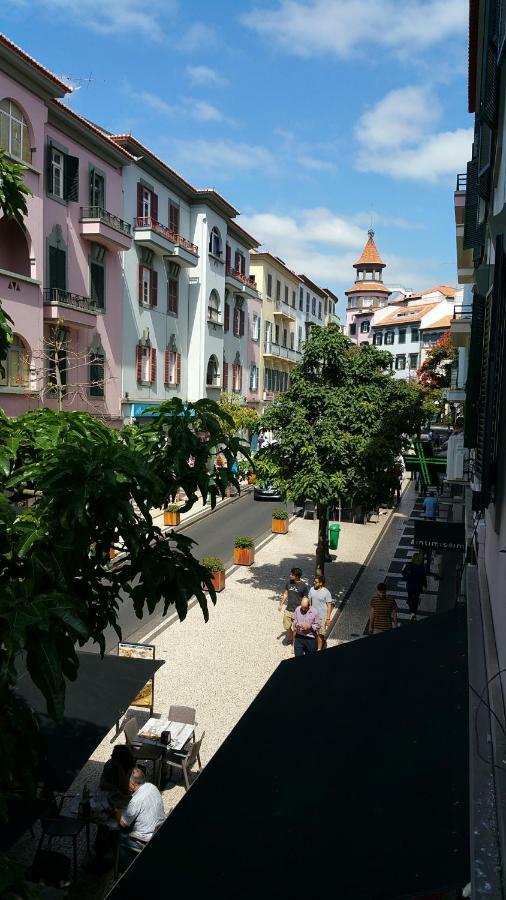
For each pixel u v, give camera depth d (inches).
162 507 176.2
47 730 267.6
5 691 143.3
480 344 258.5
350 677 201.8
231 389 1633.9
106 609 176.4
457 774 129.6
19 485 173.2
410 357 2906.0
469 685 162.1
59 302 862.5
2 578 133.3
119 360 1088.8
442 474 1337.4
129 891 127.3
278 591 682.8
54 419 183.8
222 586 673.6
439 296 2965.1
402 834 120.3
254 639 547.8
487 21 264.7
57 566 135.1
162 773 347.6
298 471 569.9
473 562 334.0
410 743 150.3
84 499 133.9
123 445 175.2
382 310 3171.8
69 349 941.2
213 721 406.9
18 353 820.6
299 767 158.6
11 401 805.9
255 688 454.3
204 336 1380.4
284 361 2110.0
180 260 1258.6
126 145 1082.7
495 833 110.5
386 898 106.0
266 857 128.8
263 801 148.1
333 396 563.5
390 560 812.6
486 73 261.6
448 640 198.7
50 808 273.7
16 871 128.4
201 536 930.7
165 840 140.5
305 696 198.4
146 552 170.2
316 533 969.5
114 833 278.2
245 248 1694.1
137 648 428.1
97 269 1011.9
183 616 170.4
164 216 1230.3
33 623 117.4
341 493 550.0
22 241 842.2
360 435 557.3
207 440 177.5
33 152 818.2
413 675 185.6
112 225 981.8
